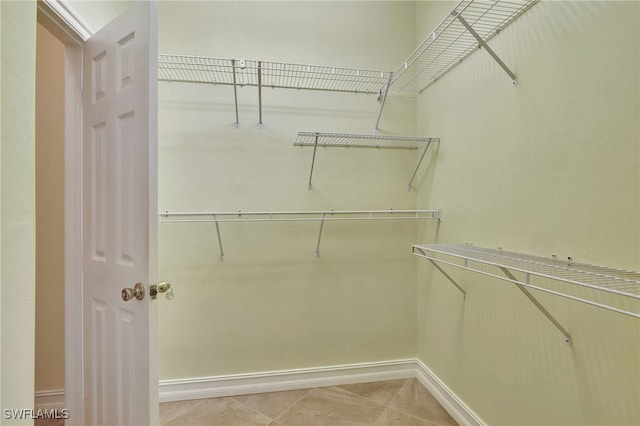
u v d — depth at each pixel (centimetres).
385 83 206
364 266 208
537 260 112
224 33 192
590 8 98
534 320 119
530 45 120
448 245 159
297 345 200
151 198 107
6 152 55
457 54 165
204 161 190
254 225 195
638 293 76
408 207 213
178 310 187
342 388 199
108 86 124
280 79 197
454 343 170
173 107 187
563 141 107
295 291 200
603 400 95
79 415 137
